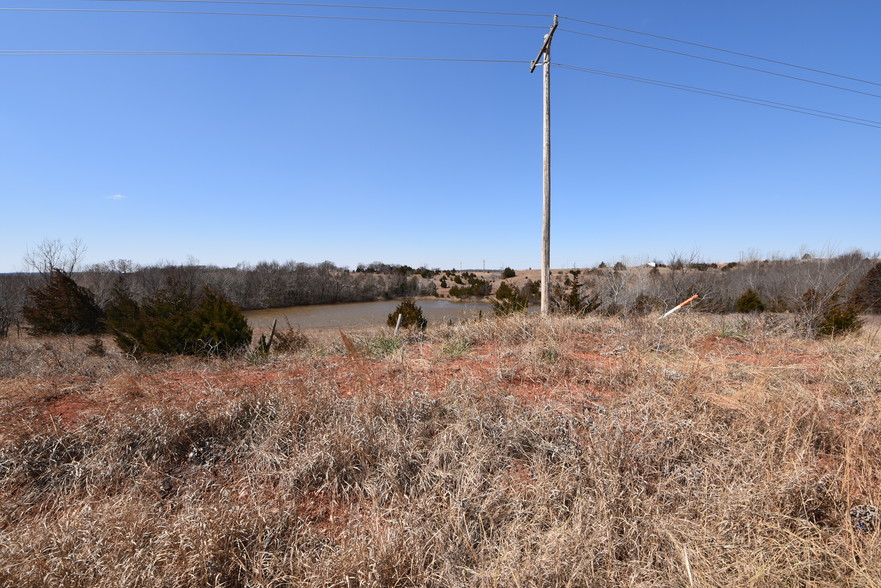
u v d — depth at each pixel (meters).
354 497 2.95
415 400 3.84
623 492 2.70
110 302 17.97
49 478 3.09
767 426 3.21
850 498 2.59
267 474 3.11
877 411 3.47
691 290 14.48
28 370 6.00
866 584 2.08
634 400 3.75
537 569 2.20
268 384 4.27
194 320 7.95
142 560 2.27
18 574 2.14
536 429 3.35
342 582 2.16
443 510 2.64
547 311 9.27
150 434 3.35
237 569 2.33
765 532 2.41
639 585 2.17
